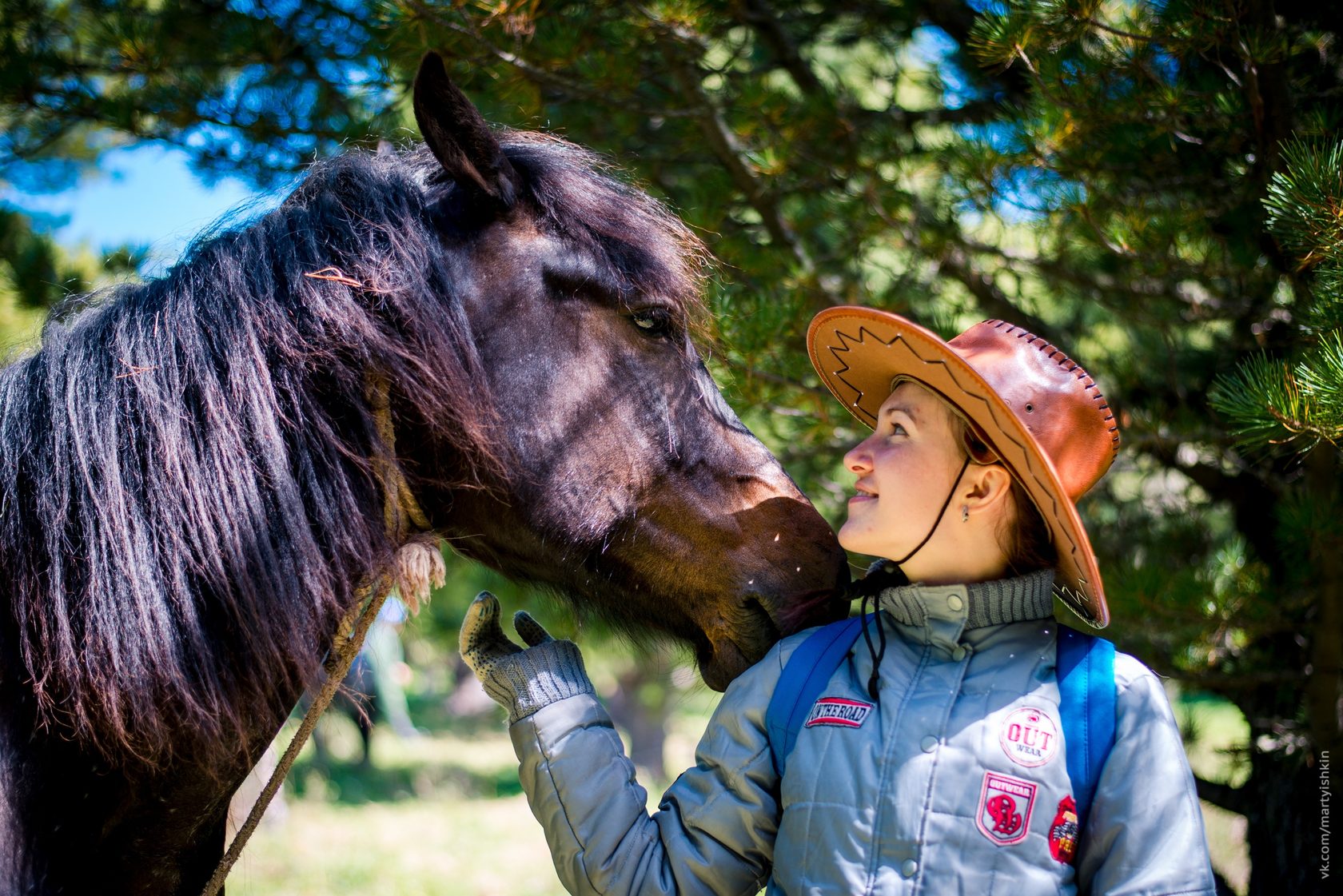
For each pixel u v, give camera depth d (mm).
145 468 1271
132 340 1315
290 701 1377
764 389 2434
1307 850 2279
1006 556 1294
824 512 3010
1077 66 2205
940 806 1138
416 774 12969
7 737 1210
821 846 1174
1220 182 2412
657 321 1483
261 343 1324
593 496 1421
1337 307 1616
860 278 2932
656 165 3133
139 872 1360
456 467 1396
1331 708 2164
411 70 2602
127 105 2834
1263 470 2463
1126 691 1186
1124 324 3064
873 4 3055
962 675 1218
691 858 1281
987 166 2328
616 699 13445
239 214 1563
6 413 1305
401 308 1347
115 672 1207
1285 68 2035
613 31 2777
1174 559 2760
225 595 1261
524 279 1420
